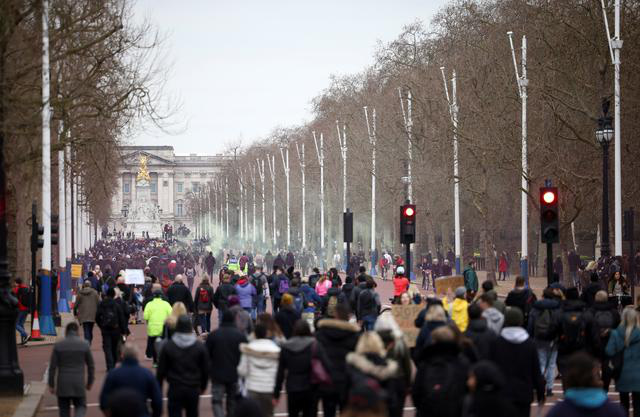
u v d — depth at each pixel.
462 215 185.38
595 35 120.38
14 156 69.44
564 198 117.31
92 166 134.88
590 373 22.48
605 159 86.81
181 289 67.44
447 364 28.14
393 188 180.00
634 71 119.25
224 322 37.06
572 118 123.31
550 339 44.34
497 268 186.38
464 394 27.89
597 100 120.12
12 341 47.69
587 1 123.38
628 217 89.56
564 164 113.75
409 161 166.88
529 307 50.94
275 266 82.12
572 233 165.50
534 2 144.50
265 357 33.97
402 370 31.84
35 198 96.88
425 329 36.31
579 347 43.19
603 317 44.97
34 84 64.94
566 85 125.69
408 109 177.25
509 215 172.00
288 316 46.59
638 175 122.19
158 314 57.19
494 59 141.12
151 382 29.86
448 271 138.62
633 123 119.44
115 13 74.88
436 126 155.75
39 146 76.50
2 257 48.25
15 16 54.88
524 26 146.00
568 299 45.78
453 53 182.62
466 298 54.22
